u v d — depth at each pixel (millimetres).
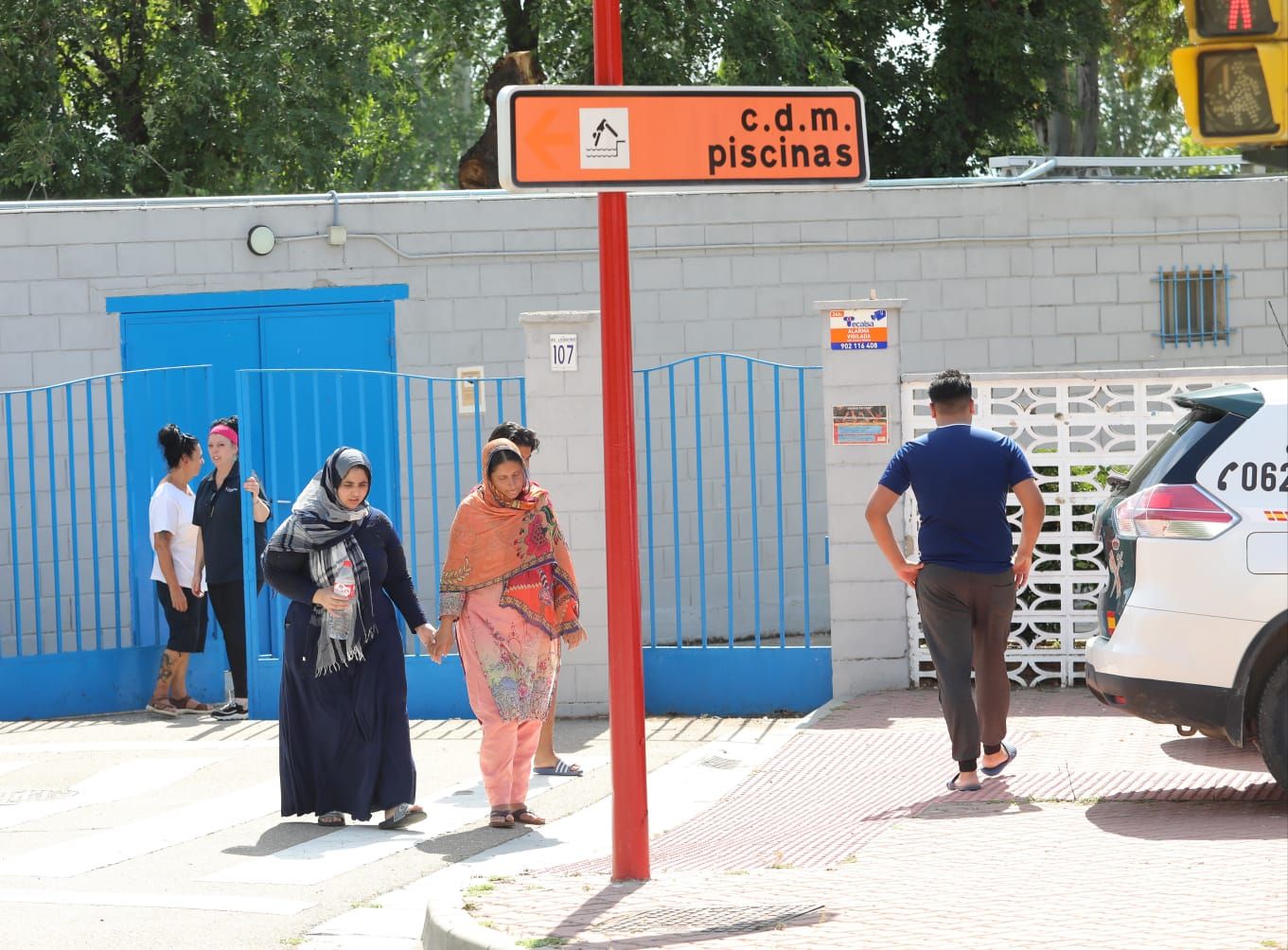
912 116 29266
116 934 7449
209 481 14094
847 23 28797
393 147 36938
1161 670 8586
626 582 7578
